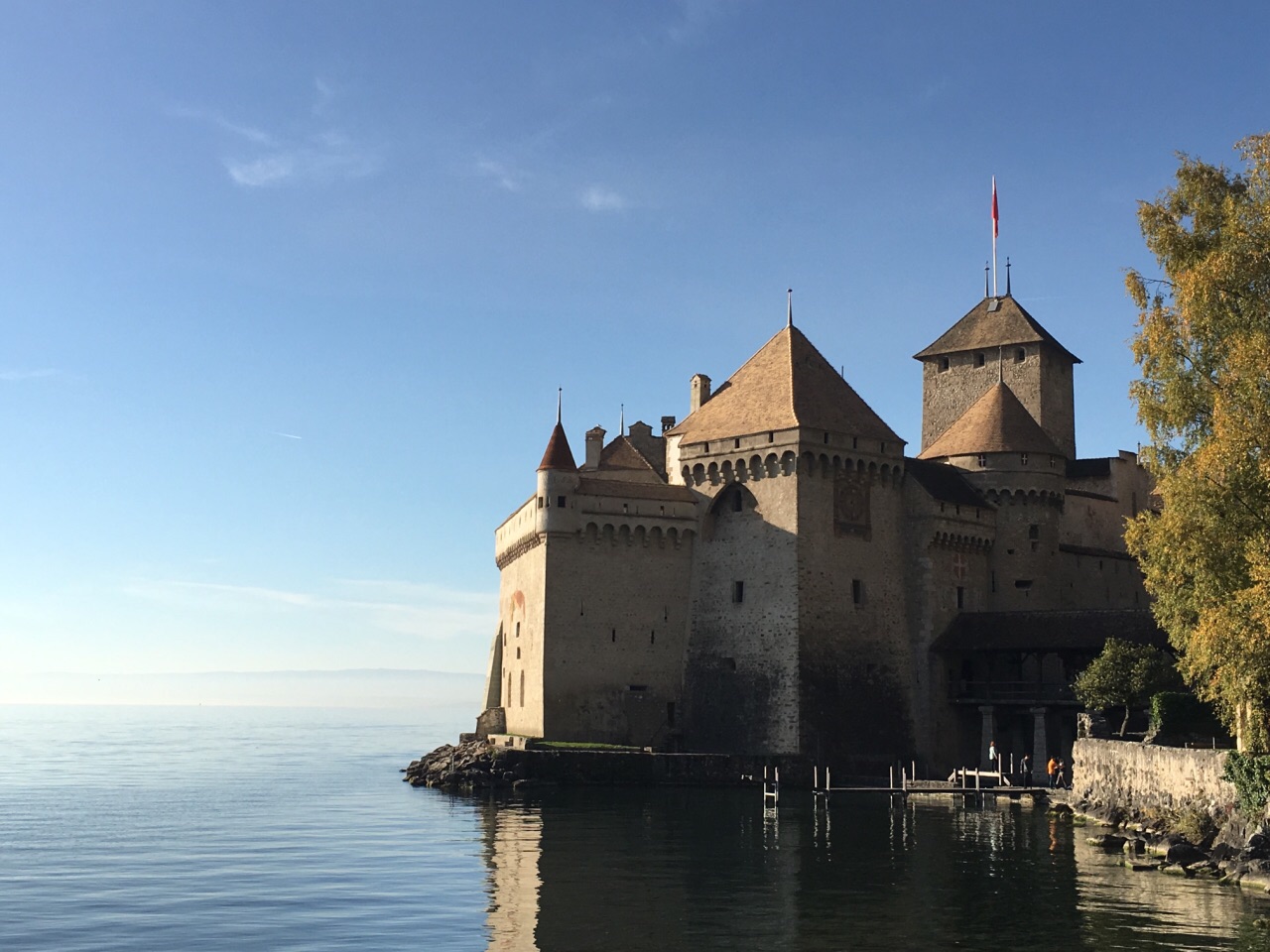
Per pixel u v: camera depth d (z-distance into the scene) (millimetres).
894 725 86062
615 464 102000
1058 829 59938
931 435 108875
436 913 43375
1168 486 46719
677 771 78500
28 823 72438
